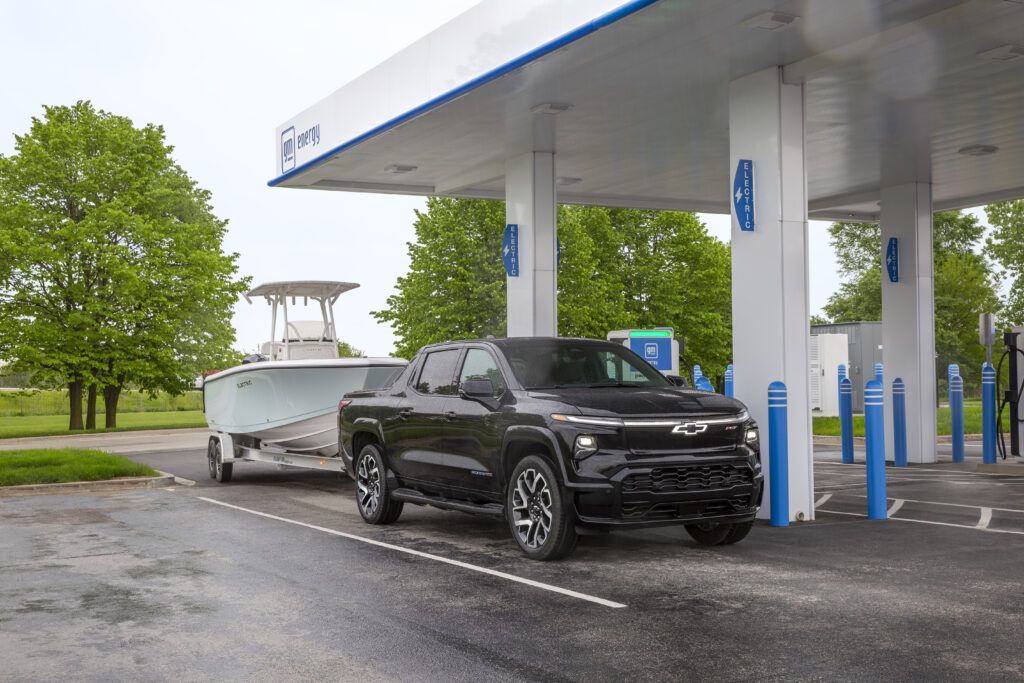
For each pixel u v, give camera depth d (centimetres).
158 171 3922
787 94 1092
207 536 996
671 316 4119
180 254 3728
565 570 780
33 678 518
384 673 514
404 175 1767
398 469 1024
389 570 795
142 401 6644
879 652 536
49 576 798
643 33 982
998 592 680
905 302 1789
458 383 958
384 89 1398
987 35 998
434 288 3344
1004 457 1577
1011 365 1577
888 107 1309
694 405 821
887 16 953
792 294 1065
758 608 641
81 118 3812
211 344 4003
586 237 3591
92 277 3603
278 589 730
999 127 1431
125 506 1267
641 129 1438
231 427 1548
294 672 519
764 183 1091
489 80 1154
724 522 812
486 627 605
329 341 1667
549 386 881
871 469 1038
